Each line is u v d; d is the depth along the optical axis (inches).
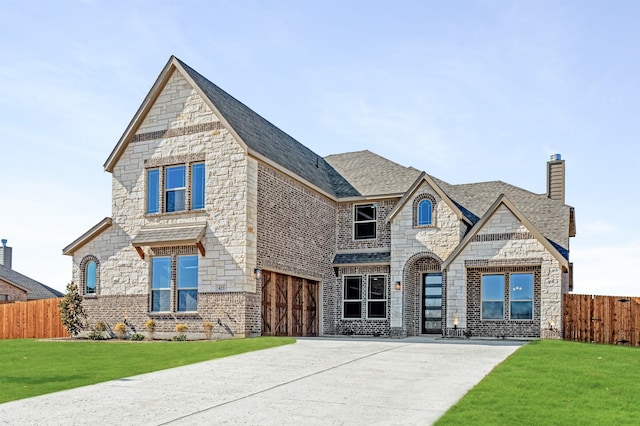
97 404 401.1
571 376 493.0
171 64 949.2
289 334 989.8
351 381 481.1
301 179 1025.5
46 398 421.1
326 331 1102.4
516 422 346.6
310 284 1074.1
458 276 936.9
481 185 1132.5
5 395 432.1
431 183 1007.6
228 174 896.3
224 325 871.1
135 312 944.9
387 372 525.0
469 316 956.6
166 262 936.3
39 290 1708.9
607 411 375.6
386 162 1230.9
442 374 514.3
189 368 553.3
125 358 635.5
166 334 913.5
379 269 1093.8
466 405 388.5
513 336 928.3
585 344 764.0
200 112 930.1
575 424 344.2
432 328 1039.0
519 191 1084.5
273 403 401.7
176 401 409.1
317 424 347.9
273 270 938.1
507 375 496.7
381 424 347.3
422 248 1006.4
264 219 924.0
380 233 1118.4
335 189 1177.4
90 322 981.8
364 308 1099.9
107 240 982.4
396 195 1097.4
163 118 959.6
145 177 965.2
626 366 553.3
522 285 934.4
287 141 1151.0
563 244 942.4
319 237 1091.9
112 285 969.5
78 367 569.3
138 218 959.6
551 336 869.2
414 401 406.3
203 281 893.8
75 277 1000.2
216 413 374.3
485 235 925.2
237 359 608.1
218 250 889.5
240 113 1015.0
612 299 877.8
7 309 1144.2
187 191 927.0
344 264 1111.6
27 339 976.3
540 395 419.8
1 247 1915.6
